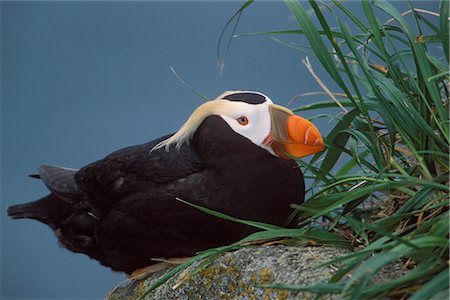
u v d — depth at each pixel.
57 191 4.95
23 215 5.31
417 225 3.52
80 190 4.77
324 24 3.74
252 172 4.07
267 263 3.60
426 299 2.85
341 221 4.29
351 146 4.27
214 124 4.18
